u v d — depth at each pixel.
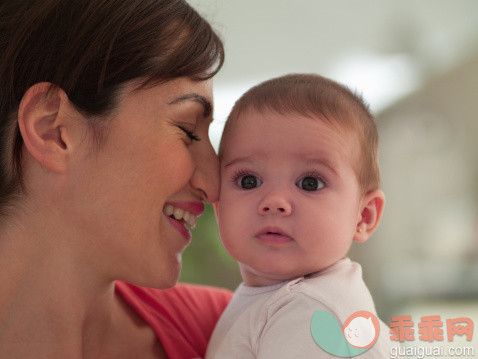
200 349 1.36
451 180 4.79
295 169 1.20
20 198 1.09
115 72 1.05
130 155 1.07
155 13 1.10
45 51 1.06
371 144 1.33
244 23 4.02
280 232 1.17
